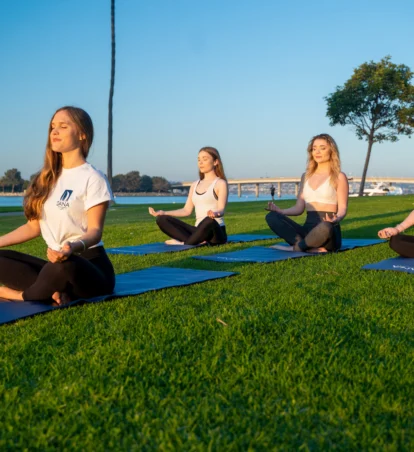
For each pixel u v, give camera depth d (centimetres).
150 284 454
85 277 370
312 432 191
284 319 324
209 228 757
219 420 199
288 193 13038
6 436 190
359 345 279
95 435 191
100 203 378
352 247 699
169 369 249
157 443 185
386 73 3591
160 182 12712
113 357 262
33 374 247
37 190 384
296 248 667
